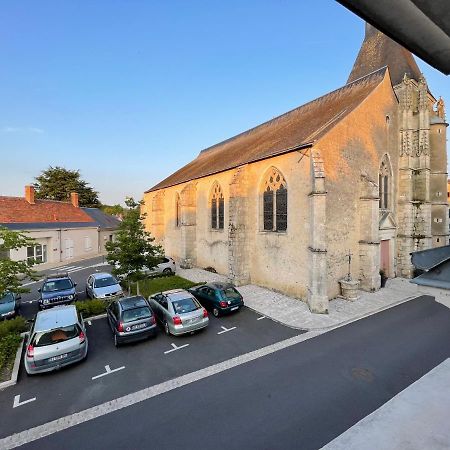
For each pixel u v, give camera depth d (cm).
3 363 1059
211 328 1347
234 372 975
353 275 1762
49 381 963
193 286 1886
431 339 1150
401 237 2142
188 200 2642
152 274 2303
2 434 740
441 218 2216
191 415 779
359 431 618
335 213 1634
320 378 914
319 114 2041
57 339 1015
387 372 931
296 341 1179
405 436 582
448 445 549
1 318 1510
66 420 780
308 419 739
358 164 1773
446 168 2203
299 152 1602
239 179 1934
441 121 2198
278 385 890
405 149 2123
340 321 1352
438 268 295
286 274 1722
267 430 712
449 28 142
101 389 913
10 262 1205
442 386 720
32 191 3722
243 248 1966
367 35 2570
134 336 1173
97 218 4588
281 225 1767
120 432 732
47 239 3425
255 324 1367
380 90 1938
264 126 2769
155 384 929
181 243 2703
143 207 3959
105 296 1722
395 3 119
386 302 1595
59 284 1789
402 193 2145
